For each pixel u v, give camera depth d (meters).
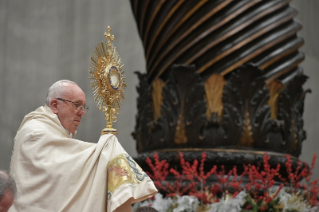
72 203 5.63
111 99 6.25
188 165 11.31
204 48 12.67
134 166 5.82
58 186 5.71
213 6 12.55
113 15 21.69
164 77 13.50
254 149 12.56
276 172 11.47
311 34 20.77
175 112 12.76
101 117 20.66
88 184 5.74
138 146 14.16
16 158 6.04
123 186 5.56
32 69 21.09
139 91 14.25
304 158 19.94
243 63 12.70
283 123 12.86
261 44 12.79
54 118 6.59
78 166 5.78
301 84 13.35
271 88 12.94
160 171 12.29
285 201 10.73
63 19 21.69
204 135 12.52
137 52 21.39
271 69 13.04
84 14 21.70
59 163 5.82
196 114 12.57
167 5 12.95
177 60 13.15
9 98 20.61
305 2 20.98
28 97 20.84
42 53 21.31
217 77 12.59
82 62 21.31
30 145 6.00
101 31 21.58
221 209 10.50
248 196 10.77
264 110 12.58
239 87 12.53
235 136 12.45
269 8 12.80
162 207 10.93
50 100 6.75
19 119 20.58
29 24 21.39
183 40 12.95
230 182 11.73
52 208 5.65
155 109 13.38
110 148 5.91
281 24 13.07
